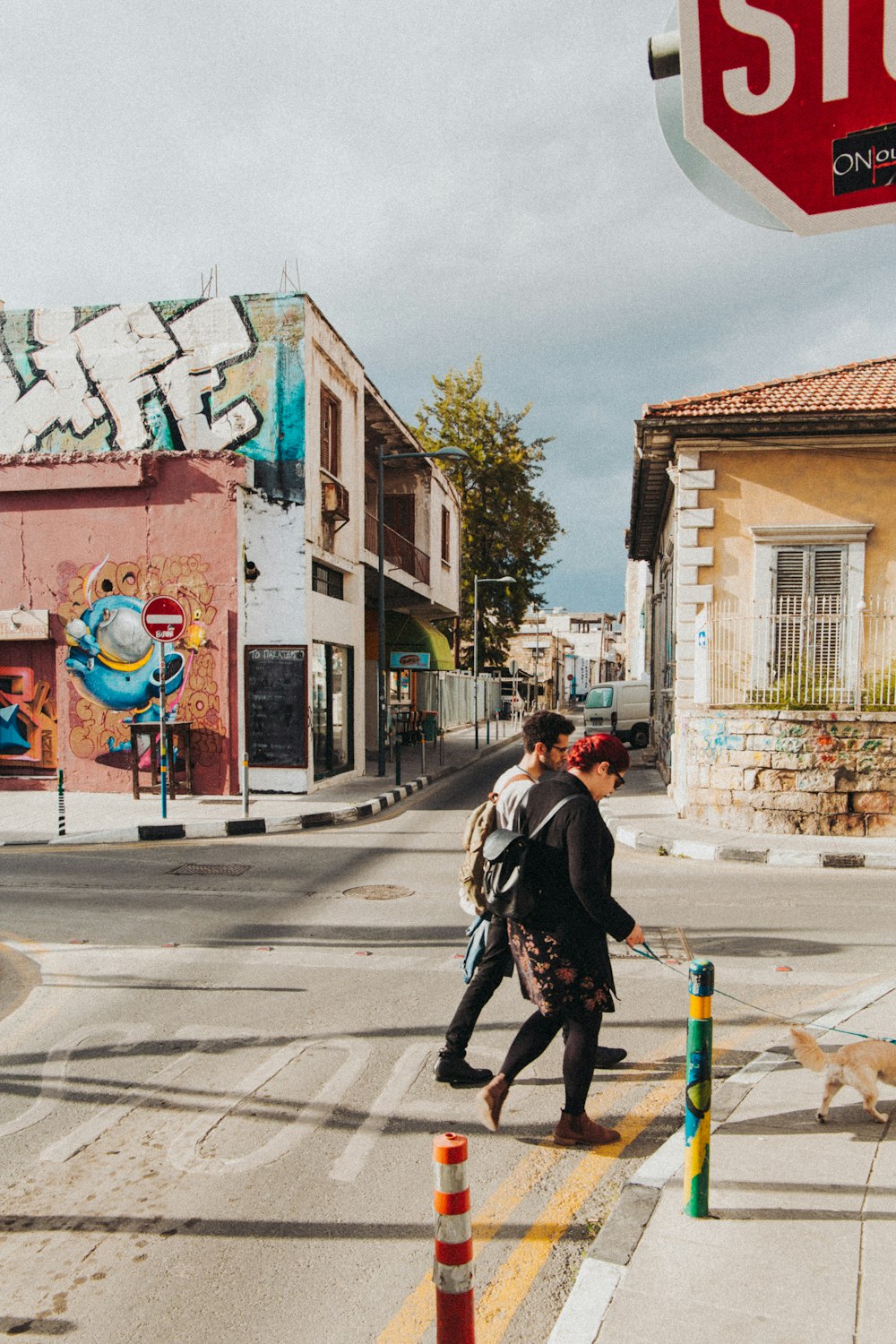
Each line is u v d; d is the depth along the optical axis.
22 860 10.07
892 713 11.20
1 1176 3.57
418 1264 3.02
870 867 10.01
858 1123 3.82
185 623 14.81
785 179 1.40
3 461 15.09
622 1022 5.20
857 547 13.47
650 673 28.73
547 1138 3.88
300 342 15.11
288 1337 2.67
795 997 5.61
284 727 14.87
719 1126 3.81
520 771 4.38
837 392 14.27
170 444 15.63
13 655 15.48
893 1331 2.51
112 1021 5.23
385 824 12.90
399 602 25.23
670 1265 2.81
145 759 14.98
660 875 9.48
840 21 1.33
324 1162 3.68
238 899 8.23
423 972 6.09
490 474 37.78
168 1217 3.29
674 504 15.98
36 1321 2.75
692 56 1.38
